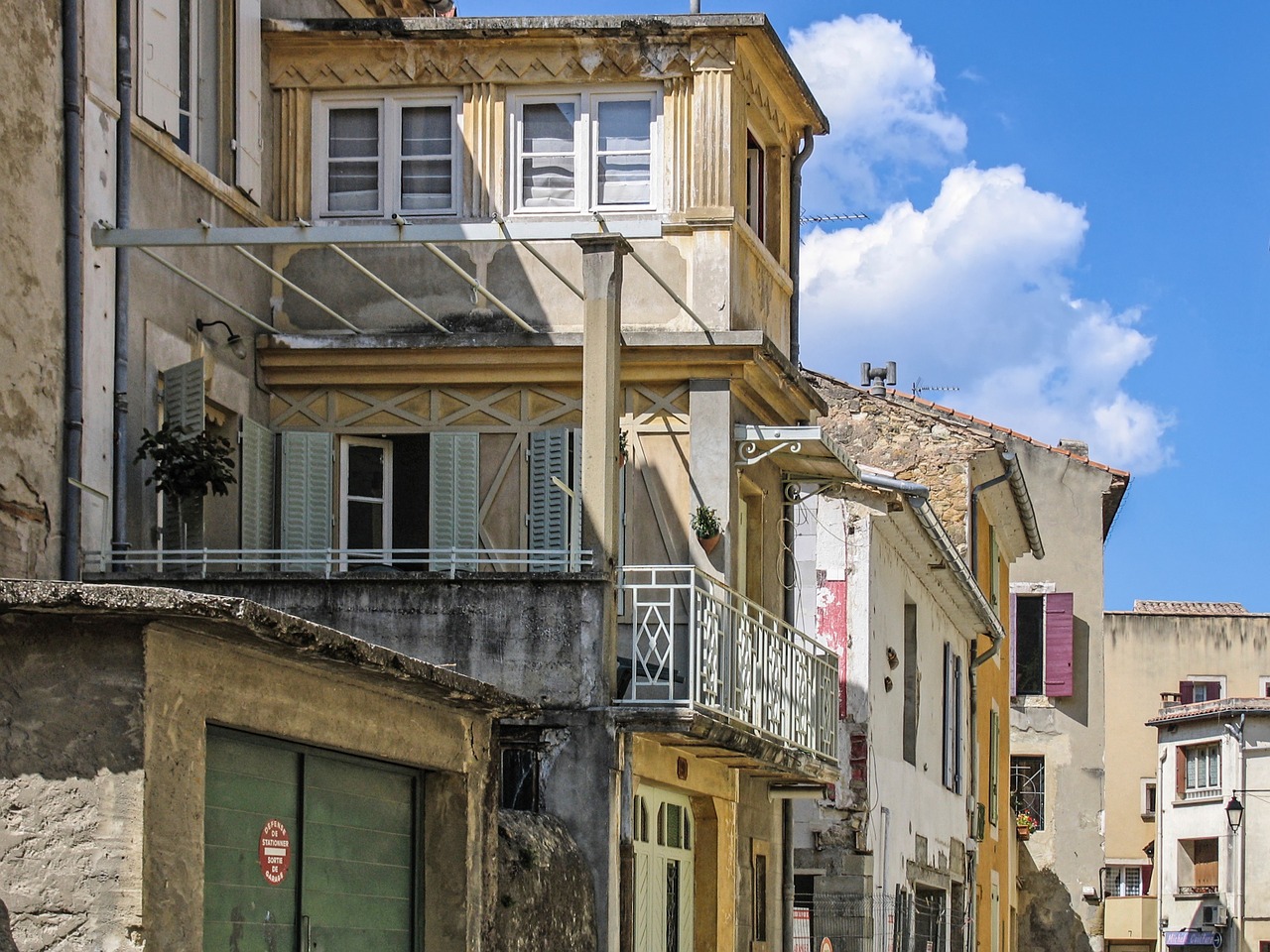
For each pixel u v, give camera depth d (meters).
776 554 19.92
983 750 32.94
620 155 17.84
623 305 17.64
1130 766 60.50
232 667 9.19
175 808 8.66
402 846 11.51
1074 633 42.53
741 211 18.11
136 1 15.29
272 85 17.95
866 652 21.88
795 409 19.52
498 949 12.24
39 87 13.80
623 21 17.61
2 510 13.20
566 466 17.08
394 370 17.66
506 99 17.97
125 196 14.84
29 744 8.52
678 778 16.08
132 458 15.01
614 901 14.25
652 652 16.36
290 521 17.08
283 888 10.05
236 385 17.02
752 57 18.16
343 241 14.30
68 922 8.39
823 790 19.66
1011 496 33.34
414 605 14.44
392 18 18.23
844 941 21.22
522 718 14.34
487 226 14.34
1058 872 41.84
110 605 8.19
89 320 14.35
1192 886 54.78
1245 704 52.97
